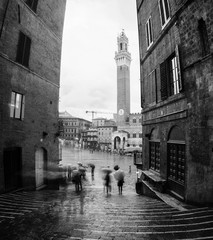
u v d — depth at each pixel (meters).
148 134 13.91
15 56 11.48
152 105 13.20
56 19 16.44
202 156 7.43
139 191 13.93
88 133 92.81
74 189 14.88
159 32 12.09
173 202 8.46
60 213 6.15
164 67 11.05
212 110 7.06
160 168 11.56
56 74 16.62
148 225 4.97
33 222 5.15
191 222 5.23
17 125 11.59
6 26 10.73
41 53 14.27
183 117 8.79
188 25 8.49
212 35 7.16
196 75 7.93
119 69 86.06
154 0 12.93
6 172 10.77
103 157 51.12
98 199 9.58
